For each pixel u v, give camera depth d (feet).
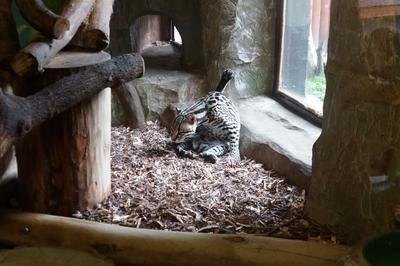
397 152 7.51
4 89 8.93
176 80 14.40
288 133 12.35
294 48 13.39
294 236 8.98
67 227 8.66
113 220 9.50
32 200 9.77
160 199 10.29
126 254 8.27
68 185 9.59
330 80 8.93
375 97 7.79
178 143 12.97
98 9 9.23
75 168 9.53
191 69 15.25
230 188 10.87
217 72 13.98
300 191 10.66
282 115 13.25
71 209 9.71
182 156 12.60
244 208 10.00
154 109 14.33
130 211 9.85
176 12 14.82
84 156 9.55
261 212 9.86
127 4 14.80
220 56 13.71
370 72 7.84
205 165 12.08
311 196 9.52
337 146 8.80
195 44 15.10
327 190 9.11
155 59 16.06
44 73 8.67
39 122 7.92
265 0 13.43
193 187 10.90
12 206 10.03
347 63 8.38
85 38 8.94
